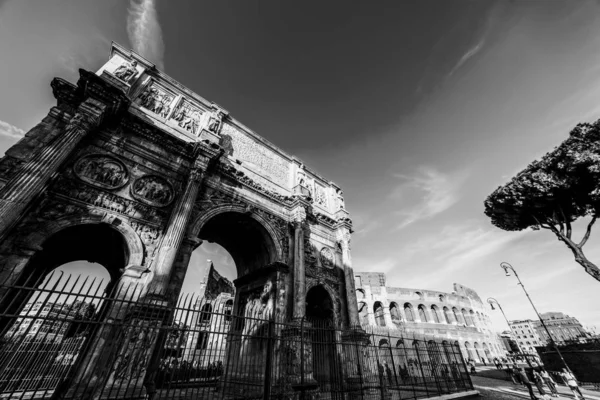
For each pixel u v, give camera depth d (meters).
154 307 9.41
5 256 9.55
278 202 20.72
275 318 16.28
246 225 19.09
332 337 18.28
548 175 20.72
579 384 22.42
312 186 26.17
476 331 55.47
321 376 17.02
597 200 19.09
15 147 11.03
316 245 22.33
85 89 12.95
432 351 18.03
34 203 10.69
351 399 15.37
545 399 16.12
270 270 18.17
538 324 115.75
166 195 14.82
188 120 18.08
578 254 19.88
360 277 48.81
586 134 18.77
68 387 8.96
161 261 12.27
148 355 10.16
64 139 11.59
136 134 14.95
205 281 38.97
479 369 44.62
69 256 14.56
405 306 49.69
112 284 14.73
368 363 17.84
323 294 21.05
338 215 25.31
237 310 19.62
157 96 17.33
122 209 12.99
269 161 22.92
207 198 16.62
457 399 15.89
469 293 62.69
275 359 14.68
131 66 16.39
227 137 20.33
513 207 23.89
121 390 9.18
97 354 9.49
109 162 13.56
